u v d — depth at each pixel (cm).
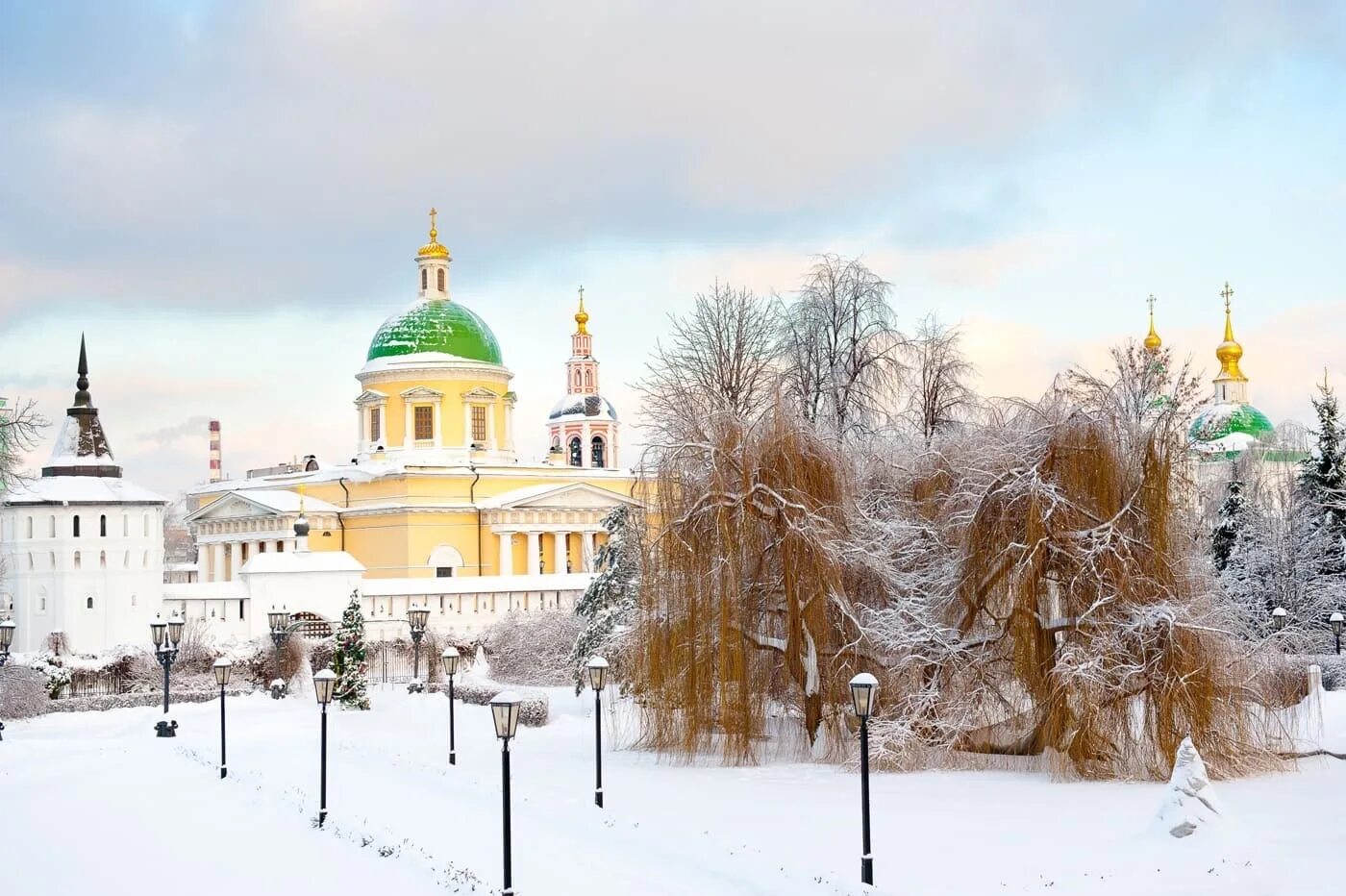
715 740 4775
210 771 4800
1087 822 3397
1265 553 8144
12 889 3262
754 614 4672
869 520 4728
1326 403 8562
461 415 12681
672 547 4719
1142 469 4316
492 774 4531
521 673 8306
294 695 7800
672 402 5297
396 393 12631
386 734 6066
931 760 4375
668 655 4728
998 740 4528
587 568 11688
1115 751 4109
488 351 12950
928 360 7556
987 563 4431
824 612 4494
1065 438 4375
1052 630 4312
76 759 5234
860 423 7019
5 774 4894
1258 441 10825
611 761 4722
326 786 4112
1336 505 8244
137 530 8631
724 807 3725
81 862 3494
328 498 12219
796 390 7138
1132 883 2792
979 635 4569
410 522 11544
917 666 4450
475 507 11819
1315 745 4606
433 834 3553
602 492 12200
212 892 3156
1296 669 4678
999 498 4428
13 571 8519
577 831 3494
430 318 12800
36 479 8719
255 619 8850
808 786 4062
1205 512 5384
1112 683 4097
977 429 4775
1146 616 4125
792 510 4562
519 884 2978
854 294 7488
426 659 8781
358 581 9156
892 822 3450
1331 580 8038
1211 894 2705
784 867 2975
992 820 3450
